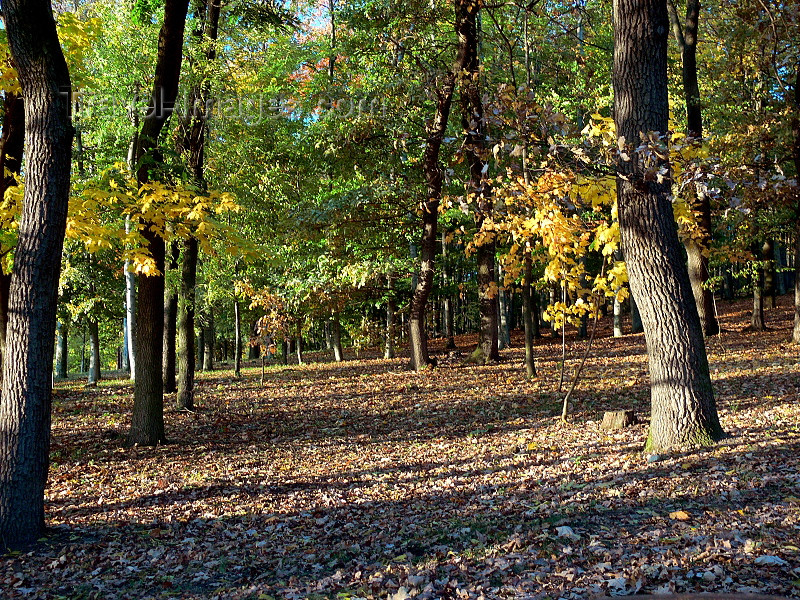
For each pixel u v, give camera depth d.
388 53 17.22
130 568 4.98
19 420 5.67
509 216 9.18
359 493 7.06
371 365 21.75
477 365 17.92
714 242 18.72
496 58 14.66
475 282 25.36
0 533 5.58
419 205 17.34
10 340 5.71
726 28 15.14
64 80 5.88
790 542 3.96
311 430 11.42
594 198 8.08
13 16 5.57
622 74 6.84
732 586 3.41
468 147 7.75
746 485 5.28
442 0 16.73
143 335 10.50
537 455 7.88
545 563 4.19
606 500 5.49
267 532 5.89
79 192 9.20
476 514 5.67
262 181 17.25
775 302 28.88
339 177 19.89
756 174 6.11
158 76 10.02
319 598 4.08
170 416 13.12
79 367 52.31
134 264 8.77
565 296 22.25
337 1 19.27
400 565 4.51
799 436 6.66
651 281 6.88
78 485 8.12
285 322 18.55
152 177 9.74
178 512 6.73
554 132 6.88
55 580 4.78
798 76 14.56
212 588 4.53
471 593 3.83
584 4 13.89
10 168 9.59
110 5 15.31
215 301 21.11
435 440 9.79
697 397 6.81
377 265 18.25
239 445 10.35
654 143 5.75
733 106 15.97
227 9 14.07
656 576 3.70
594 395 12.11
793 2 12.24
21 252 5.71
